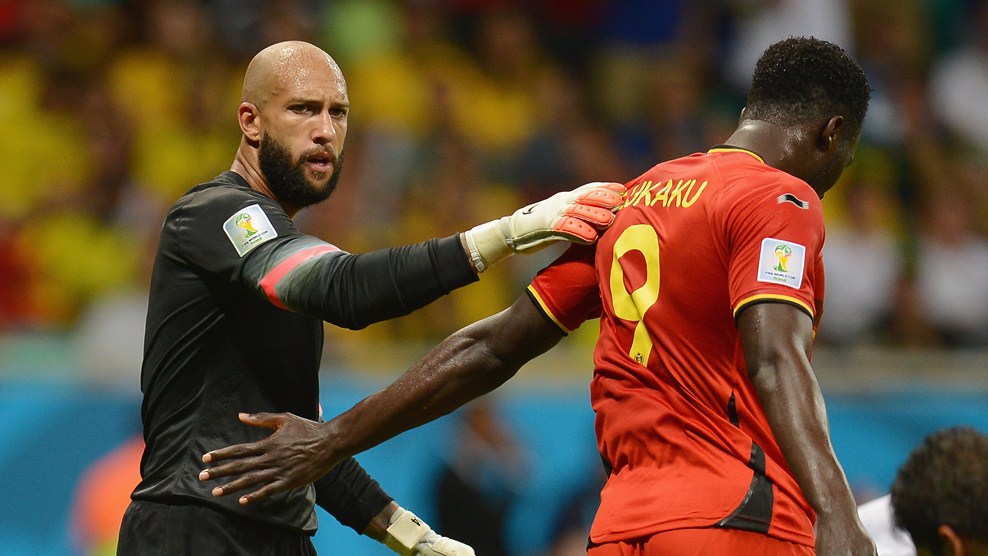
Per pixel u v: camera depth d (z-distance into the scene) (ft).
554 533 85.20
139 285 97.55
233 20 116.47
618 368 38.22
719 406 36.55
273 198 44.19
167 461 41.68
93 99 112.16
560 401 87.45
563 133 120.16
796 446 32.91
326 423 40.86
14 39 116.88
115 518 80.79
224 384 41.81
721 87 128.26
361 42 119.96
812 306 35.04
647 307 37.45
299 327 42.88
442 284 39.14
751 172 37.29
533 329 40.27
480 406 85.20
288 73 43.34
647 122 124.06
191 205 41.96
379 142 110.11
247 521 41.16
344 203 104.53
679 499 35.96
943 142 128.36
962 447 30.50
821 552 31.89
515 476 85.30
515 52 125.29
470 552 47.32
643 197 39.06
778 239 35.27
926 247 116.37
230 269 40.55
